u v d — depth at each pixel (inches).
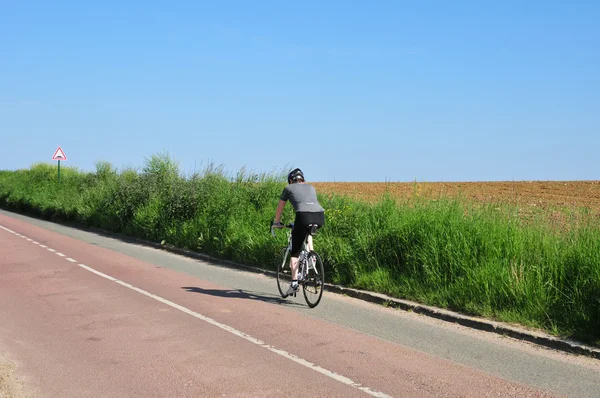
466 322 336.8
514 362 263.9
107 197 1001.5
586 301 319.3
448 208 478.3
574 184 1365.7
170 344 290.0
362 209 556.7
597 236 366.3
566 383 235.0
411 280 409.7
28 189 1557.6
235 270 562.3
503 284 356.8
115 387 228.2
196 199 774.5
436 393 221.1
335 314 363.3
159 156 986.7
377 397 216.8
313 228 384.5
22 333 312.5
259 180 753.6
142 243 809.5
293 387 227.0
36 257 640.4
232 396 217.5
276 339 299.3
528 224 434.0
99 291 439.2
